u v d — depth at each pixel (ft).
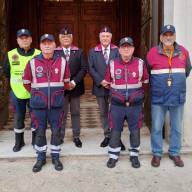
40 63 14.25
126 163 15.71
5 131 20.36
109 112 15.11
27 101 16.43
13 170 15.14
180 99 14.75
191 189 13.37
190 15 16.17
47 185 13.71
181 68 14.56
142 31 21.59
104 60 16.47
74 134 17.34
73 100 17.12
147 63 14.97
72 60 16.60
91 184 13.78
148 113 19.79
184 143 16.94
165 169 15.11
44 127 14.92
